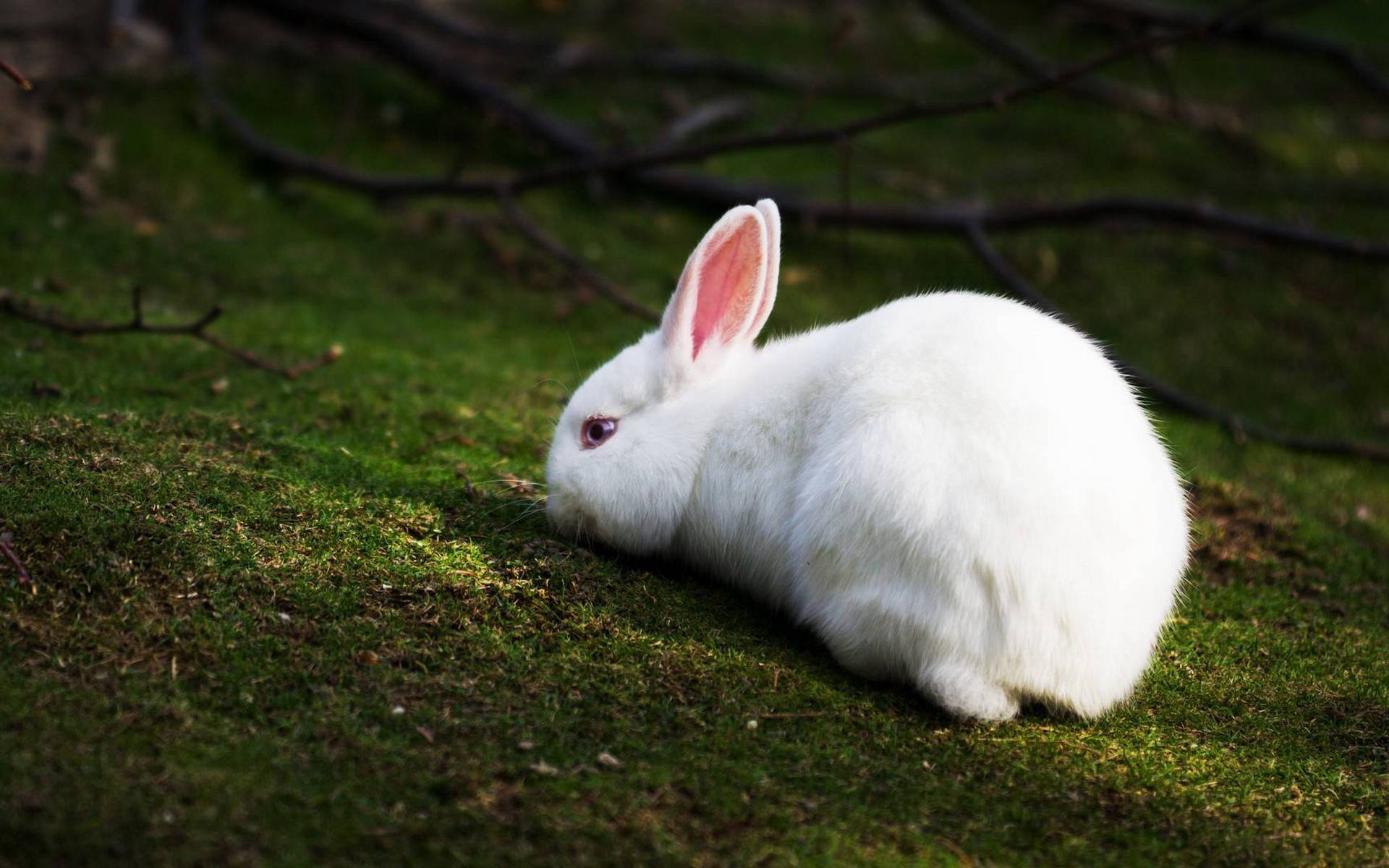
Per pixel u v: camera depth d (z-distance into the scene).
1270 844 3.99
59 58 10.38
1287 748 4.64
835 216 9.67
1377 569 6.45
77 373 6.61
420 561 4.86
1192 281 10.22
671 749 4.07
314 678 4.13
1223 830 4.04
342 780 3.72
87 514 4.67
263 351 7.49
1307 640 5.57
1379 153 12.85
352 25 10.92
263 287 8.57
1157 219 9.24
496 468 6.11
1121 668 4.53
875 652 4.54
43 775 3.57
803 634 4.98
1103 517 4.39
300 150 10.23
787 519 4.97
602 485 5.25
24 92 9.82
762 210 5.23
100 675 3.99
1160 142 12.49
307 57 11.45
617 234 10.15
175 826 3.46
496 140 11.08
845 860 3.65
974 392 4.46
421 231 9.77
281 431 6.09
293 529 4.92
